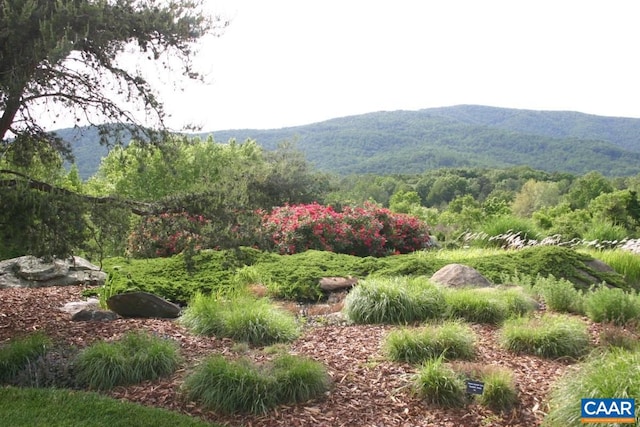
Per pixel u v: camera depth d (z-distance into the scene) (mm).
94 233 5707
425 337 5703
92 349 5270
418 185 72438
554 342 5941
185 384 4883
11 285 9016
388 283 7652
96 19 5078
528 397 4836
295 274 9438
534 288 8508
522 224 15625
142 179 18953
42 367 5195
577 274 9586
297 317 7582
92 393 4758
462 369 5070
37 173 6637
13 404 4434
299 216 12969
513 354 5953
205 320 6613
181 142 6492
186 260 6367
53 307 7684
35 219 5258
